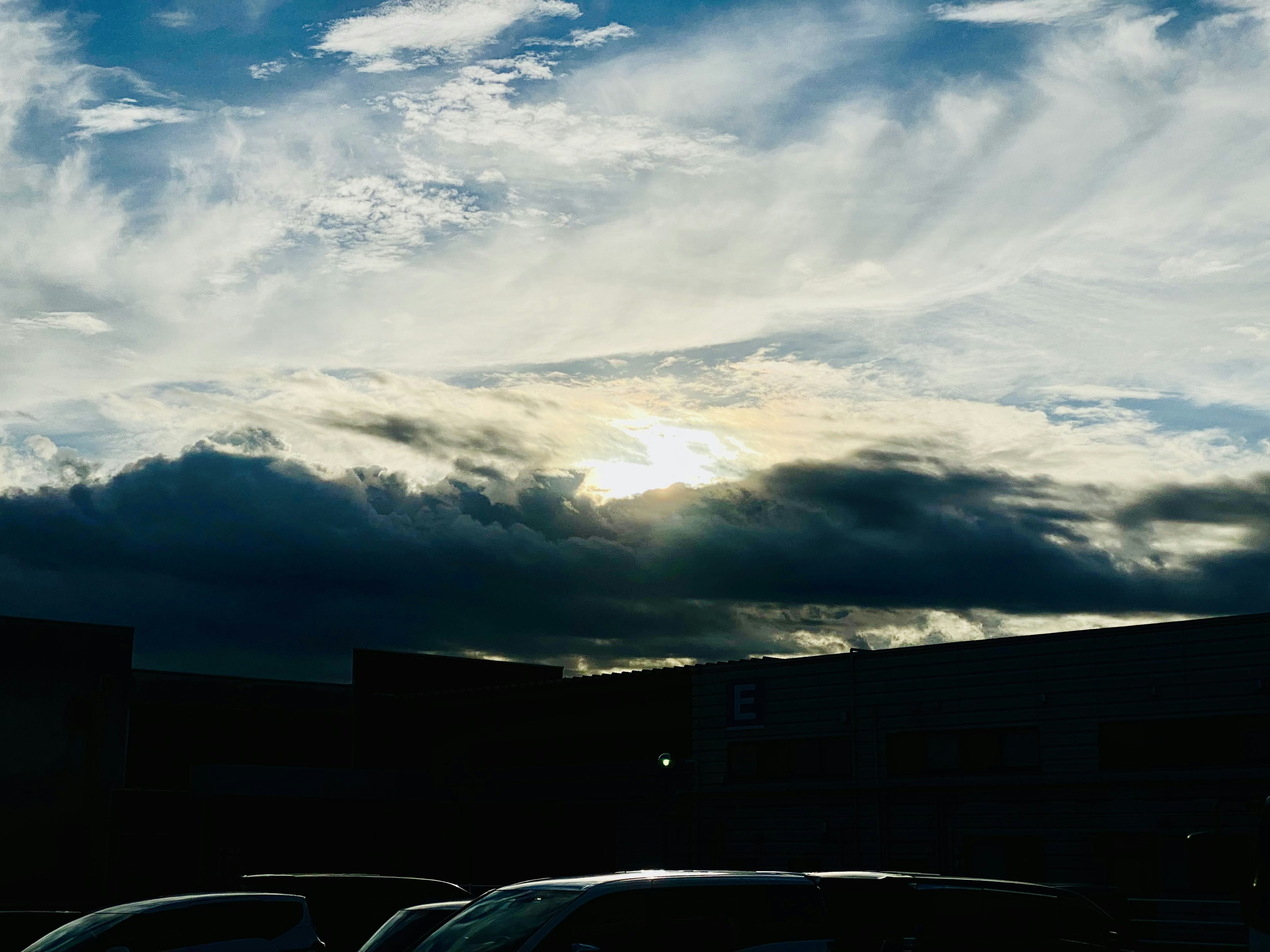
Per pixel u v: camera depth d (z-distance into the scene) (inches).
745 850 1390.3
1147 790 1120.2
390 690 1930.4
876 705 1317.7
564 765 1605.6
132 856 1549.0
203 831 1462.8
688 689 1498.5
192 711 1830.7
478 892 1106.7
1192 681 1113.4
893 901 547.8
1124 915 764.6
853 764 1322.6
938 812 1250.0
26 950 606.5
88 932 600.4
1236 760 1081.4
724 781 1425.9
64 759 1544.0
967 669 1259.2
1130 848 1122.7
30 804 1512.1
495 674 2048.5
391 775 1594.5
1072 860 1152.8
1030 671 1215.6
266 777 1480.1
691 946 482.0
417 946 490.9
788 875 521.3
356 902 782.5
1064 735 1182.9
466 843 1669.5
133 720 1779.0
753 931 496.4
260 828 1544.0
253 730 1878.7
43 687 1550.2
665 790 1488.7
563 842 1615.4
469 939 475.2
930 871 1241.4
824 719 1353.3
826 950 507.2
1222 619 1105.4
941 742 1269.7
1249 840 1047.0
